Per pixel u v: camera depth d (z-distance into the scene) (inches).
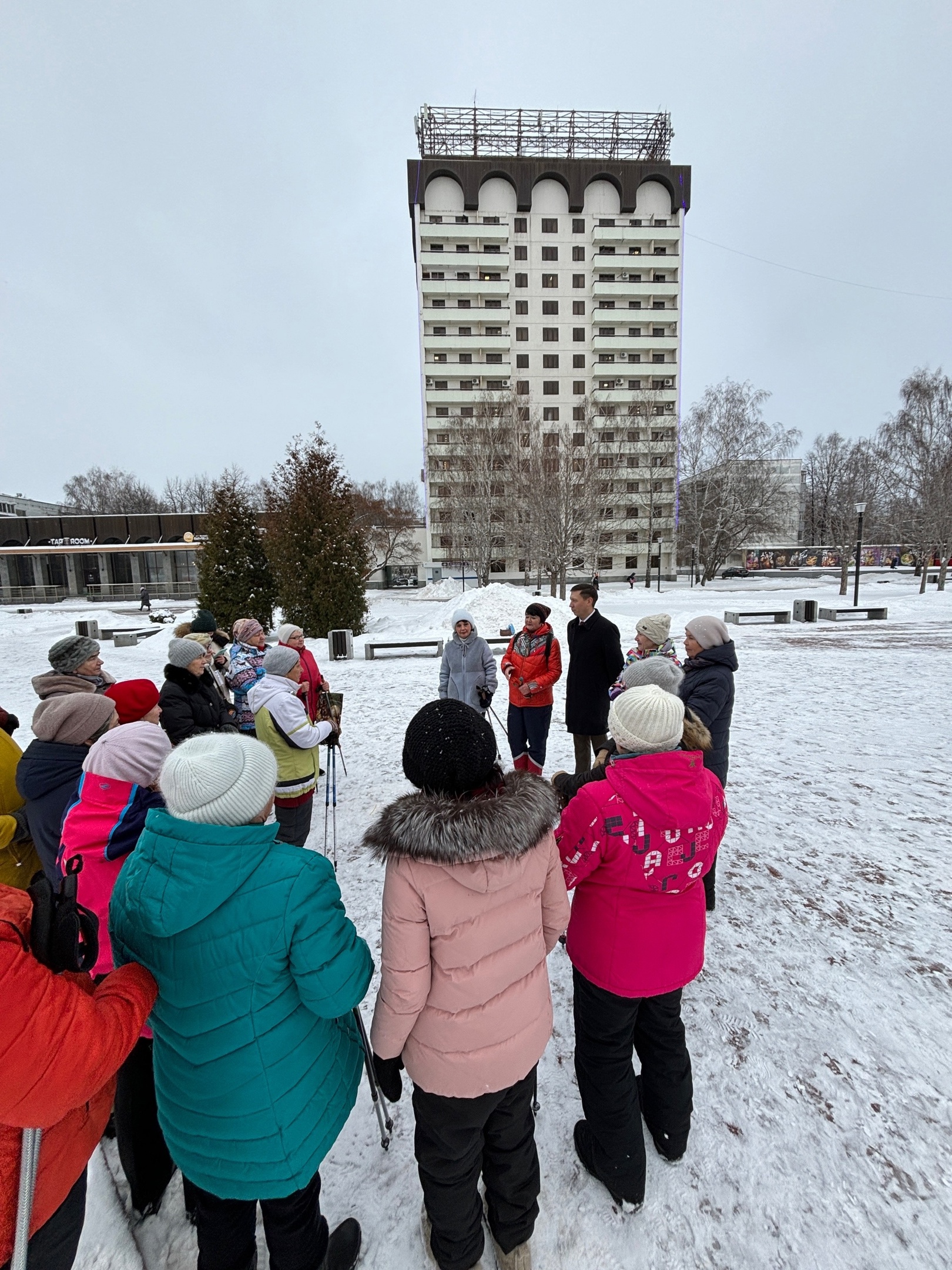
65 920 41.7
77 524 1589.6
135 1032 43.6
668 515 1871.3
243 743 49.4
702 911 68.5
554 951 113.5
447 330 2064.5
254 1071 47.5
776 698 320.8
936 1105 77.2
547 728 195.3
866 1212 64.3
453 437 1676.9
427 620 749.3
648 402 1635.1
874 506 1349.7
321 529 593.9
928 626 652.7
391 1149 73.6
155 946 46.1
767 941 112.2
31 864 92.5
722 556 1626.5
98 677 140.9
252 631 186.4
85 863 65.1
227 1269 53.9
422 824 47.3
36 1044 36.9
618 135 2281.0
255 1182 48.9
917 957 106.9
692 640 117.6
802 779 198.5
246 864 46.2
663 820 61.3
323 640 566.9
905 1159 70.1
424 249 2016.5
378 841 49.7
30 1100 37.6
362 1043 64.7
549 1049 90.0
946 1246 60.8
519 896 52.0
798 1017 92.9
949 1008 94.2
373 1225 64.3
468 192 2005.4
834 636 580.1
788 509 1616.6
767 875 136.7
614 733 66.6
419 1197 67.5
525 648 191.3
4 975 37.1
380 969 110.7
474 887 48.7
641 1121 66.2
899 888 130.3
